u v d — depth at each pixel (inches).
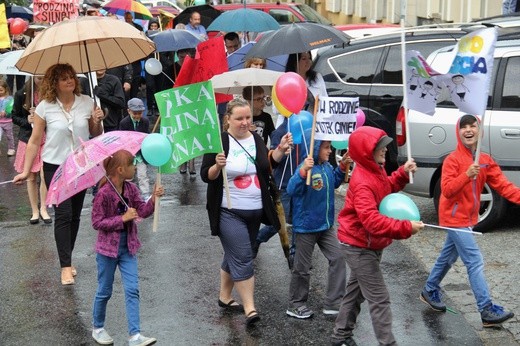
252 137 250.2
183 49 493.0
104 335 241.4
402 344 234.5
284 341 238.8
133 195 236.7
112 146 224.5
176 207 402.3
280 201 282.4
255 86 309.3
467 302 267.6
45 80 293.3
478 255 243.9
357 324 249.3
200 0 708.7
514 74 331.0
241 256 247.4
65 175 222.7
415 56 225.9
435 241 331.6
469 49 222.1
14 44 697.6
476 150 237.8
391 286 281.9
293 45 322.0
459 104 229.5
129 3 678.5
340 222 221.6
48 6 487.2
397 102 385.4
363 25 635.5
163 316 259.9
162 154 224.4
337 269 253.6
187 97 236.4
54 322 258.5
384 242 217.6
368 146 210.8
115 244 231.9
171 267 307.9
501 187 246.1
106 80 432.1
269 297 274.5
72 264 314.2
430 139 340.2
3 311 268.5
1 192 454.0
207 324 252.8
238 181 246.8
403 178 222.7
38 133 294.4
